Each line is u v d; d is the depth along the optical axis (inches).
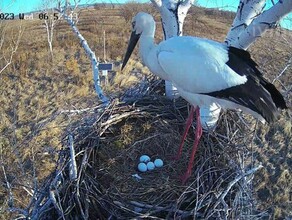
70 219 56.8
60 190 57.7
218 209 53.9
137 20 71.4
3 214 87.2
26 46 291.0
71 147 59.9
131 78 198.5
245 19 68.6
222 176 59.5
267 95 61.1
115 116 70.7
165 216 57.1
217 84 63.1
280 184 142.9
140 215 55.7
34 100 212.1
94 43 296.8
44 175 97.0
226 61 63.6
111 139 69.4
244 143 64.6
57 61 265.0
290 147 156.0
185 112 75.2
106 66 124.6
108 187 61.9
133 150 68.8
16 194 97.8
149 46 71.1
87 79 233.3
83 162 61.4
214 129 68.7
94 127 67.5
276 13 62.5
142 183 62.6
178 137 71.5
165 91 78.2
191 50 64.4
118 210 57.7
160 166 66.4
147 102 75.4
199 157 66.5
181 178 63.2
